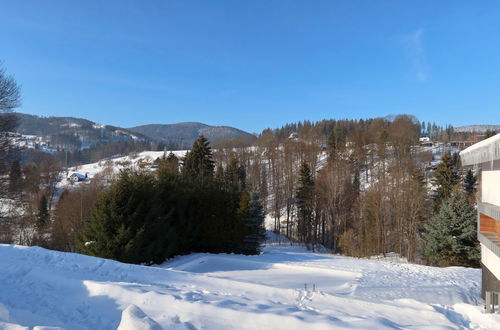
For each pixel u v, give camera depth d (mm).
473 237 21531
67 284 8812
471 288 13195
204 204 25047
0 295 7688
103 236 18234
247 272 17297
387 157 59688
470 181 36625
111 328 6426
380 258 29953
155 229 20062
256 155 65750
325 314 7109
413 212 30562
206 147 42812
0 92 21625
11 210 26109
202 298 7949
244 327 6273
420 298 11422
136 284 9188
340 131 83062
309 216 40281
